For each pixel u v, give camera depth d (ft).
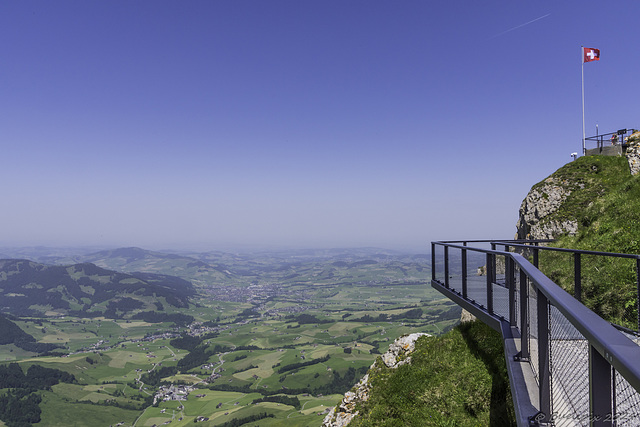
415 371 48.34
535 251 38.04
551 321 14.39
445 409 40.52
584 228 66.90
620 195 62.18
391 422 43.04
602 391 7.43
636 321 27.66
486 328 46.88
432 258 51.06
